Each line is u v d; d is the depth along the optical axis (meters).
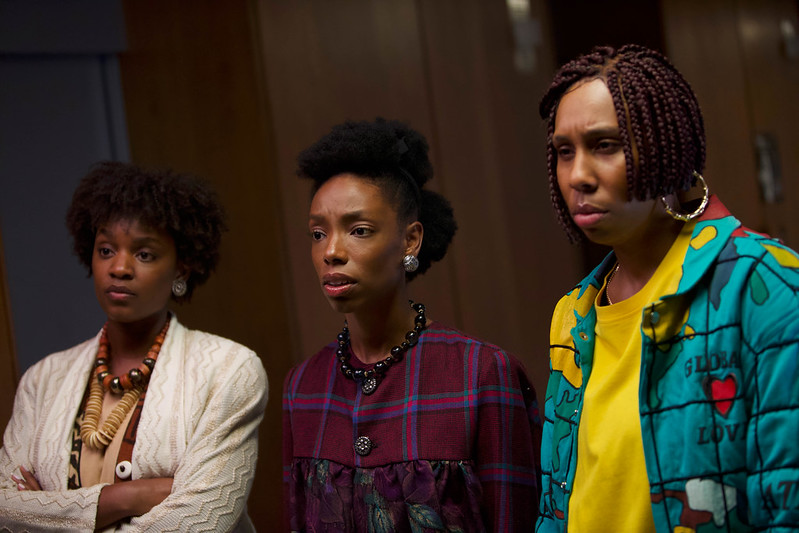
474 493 1.43
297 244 3.12
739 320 1.04
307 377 1.67
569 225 1.25
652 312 1.11
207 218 1.83
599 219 1.12
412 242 1.56
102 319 2.81
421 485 1.43
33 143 2.71
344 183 1.49
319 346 3.12
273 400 2.98
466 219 3.71
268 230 3.05
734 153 4.20
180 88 2.96
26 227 2.69
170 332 1.80
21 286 2.66
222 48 3.05
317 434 1.58
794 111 4.54
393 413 1.51
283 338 3.03
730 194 4.16
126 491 1.58
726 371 1.04
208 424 1.66
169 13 2.95
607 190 1.10
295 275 3.10
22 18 2.65
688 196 1.29
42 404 1.75
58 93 2.76
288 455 1.68
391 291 1.53
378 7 3.46
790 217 4.45
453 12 3.74
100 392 1.75
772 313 1.01
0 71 2.67
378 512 1.45
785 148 4.46
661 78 1.10
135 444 1.65
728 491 1.03
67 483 1.66
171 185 1.76
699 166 1.15
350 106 3.32
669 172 1.09
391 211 1.50
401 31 3.53
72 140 2.78
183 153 2.93
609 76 1.10
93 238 1.82
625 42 4.02
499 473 1.45
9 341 2.35
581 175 1.11
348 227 1.47
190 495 1.57
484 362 1.49
